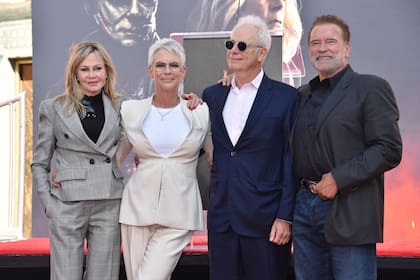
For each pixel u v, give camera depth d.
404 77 5.14
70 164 3.19
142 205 3.13
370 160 2.77
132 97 5.47
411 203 5.13
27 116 6.13
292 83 5.26
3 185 5.88
